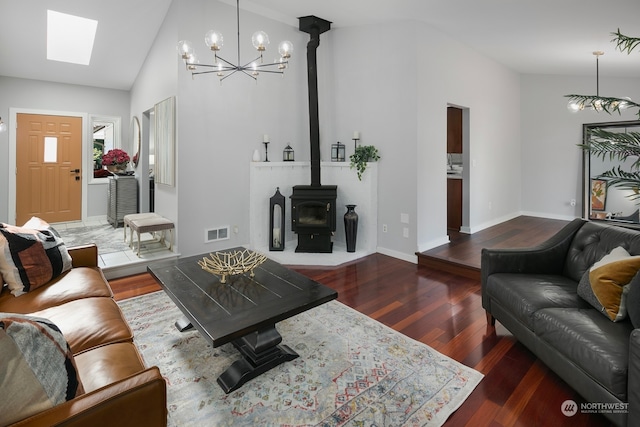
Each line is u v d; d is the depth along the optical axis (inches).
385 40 179.0
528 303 86.0
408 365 87.4
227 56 172.6
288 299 84.6
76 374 43.4
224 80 173.3
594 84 238.4
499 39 181.5
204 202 171.6
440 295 133.2
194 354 92.4
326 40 201.9
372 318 113.9
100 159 266.5
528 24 150.8
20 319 38.4
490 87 228.4
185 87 161.5
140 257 160.6
